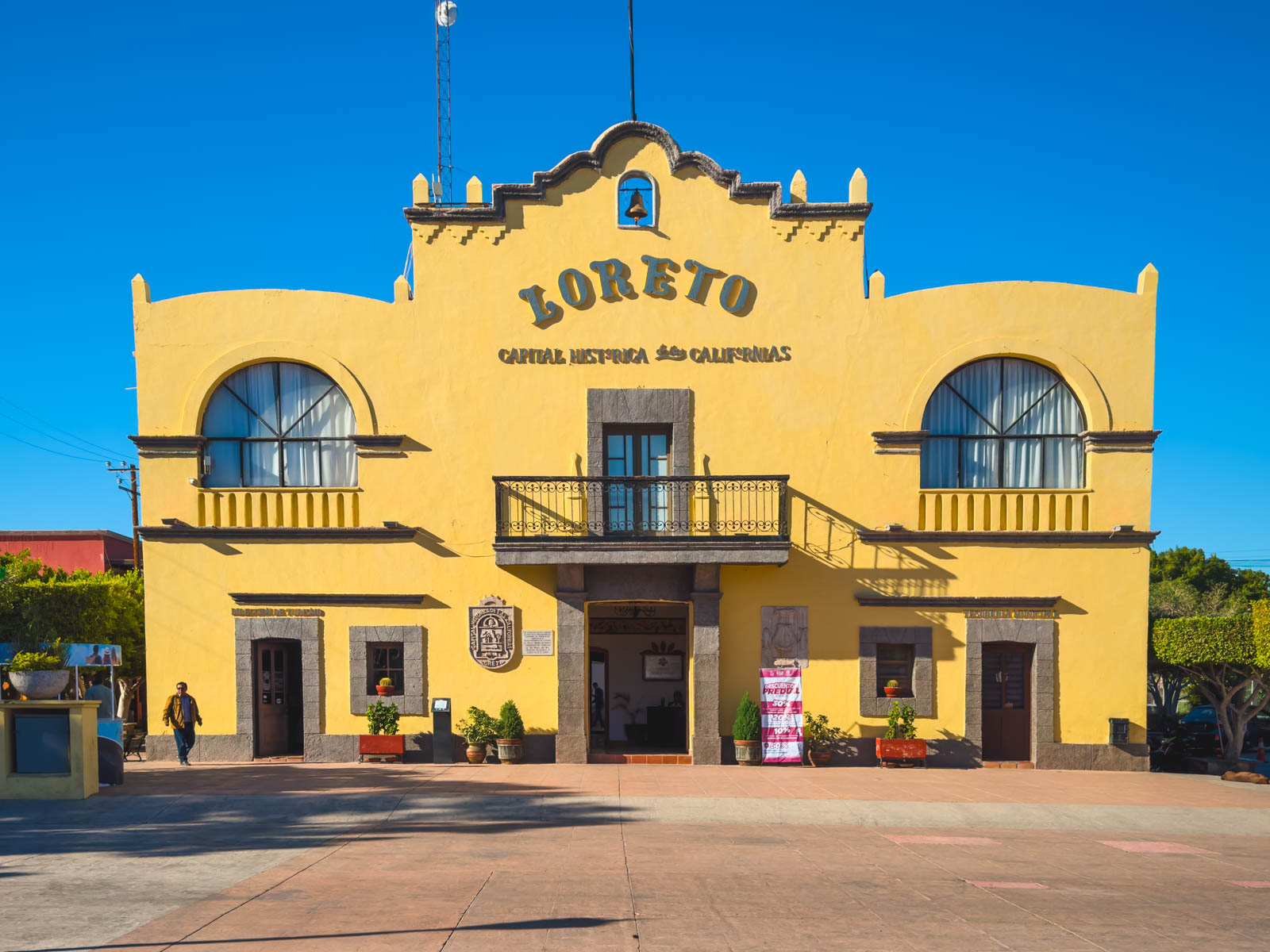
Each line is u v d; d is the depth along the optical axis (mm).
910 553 18062
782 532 17500
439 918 7773
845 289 18406
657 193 18469
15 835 11539
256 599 17812
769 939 7312
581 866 9984
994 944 7289
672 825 12539
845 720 17906
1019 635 17938
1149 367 18250
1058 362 18219
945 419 18453
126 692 23359
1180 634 19922
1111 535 17922
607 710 22250
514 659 17891
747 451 18203
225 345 18250
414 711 17812
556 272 18406
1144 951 7215
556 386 18266
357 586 17969
